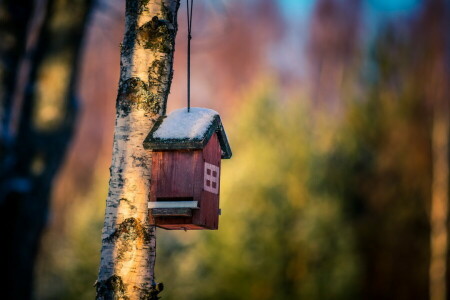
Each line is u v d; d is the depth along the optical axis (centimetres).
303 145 2122
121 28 1288
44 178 1166
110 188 531
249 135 2127
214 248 2002
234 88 5391
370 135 2761
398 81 3055
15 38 1144
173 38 555
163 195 530
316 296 1988
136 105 538
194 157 530
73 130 1210
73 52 1192
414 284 2503
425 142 2752
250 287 1980
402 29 3503
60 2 1191
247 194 2025
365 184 2553
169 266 2038
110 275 518
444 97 2909
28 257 1158
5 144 1123
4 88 1128
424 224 2567
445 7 3338
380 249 2517
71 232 2178
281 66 5603
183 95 5309
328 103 4800
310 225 2022
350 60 5128
